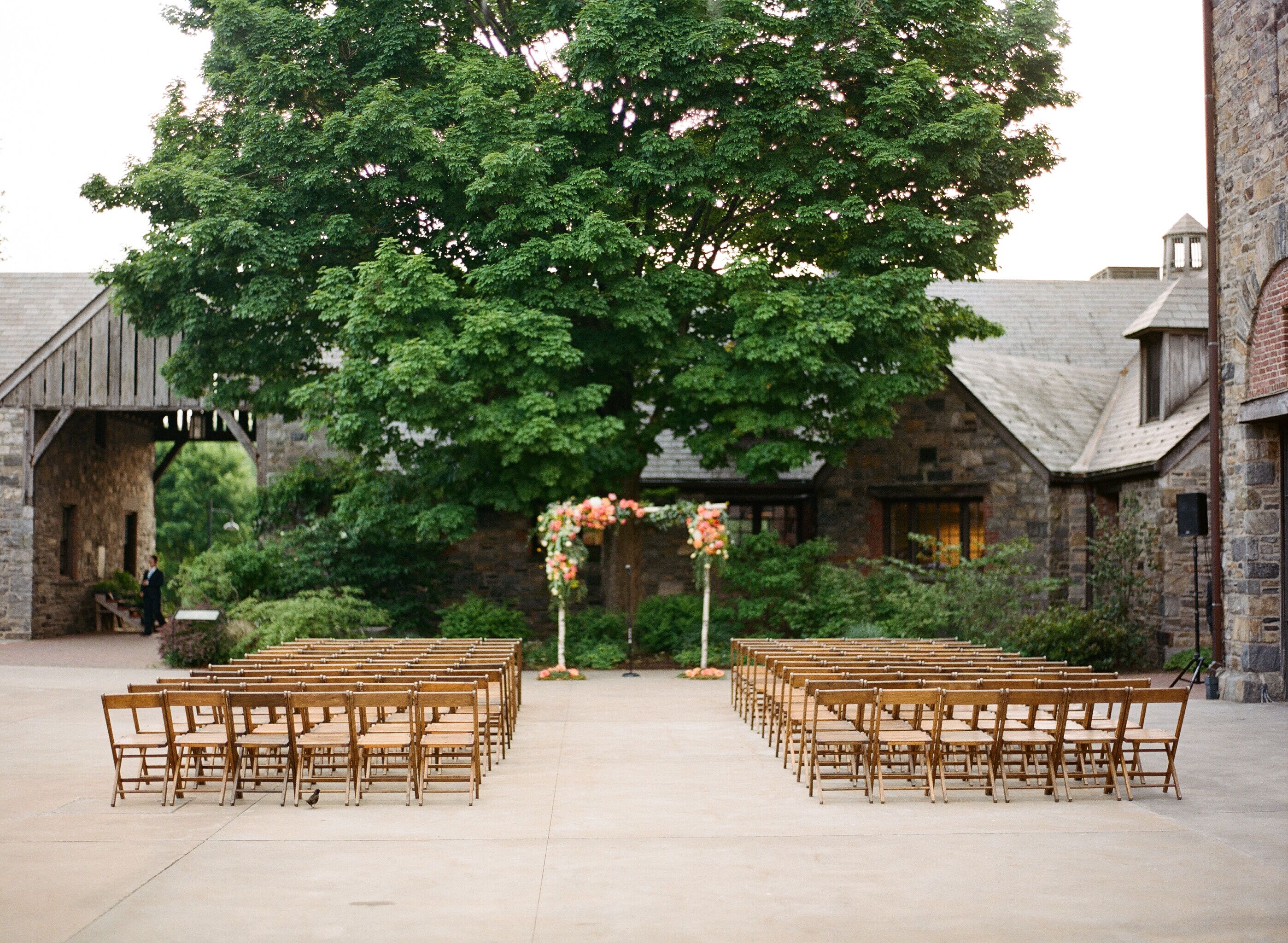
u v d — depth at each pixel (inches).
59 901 232.7
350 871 256.1
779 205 753.6
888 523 916.0
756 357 712.4
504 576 947.3
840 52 723.4
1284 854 271.6
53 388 1011.3
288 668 414.6
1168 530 743.1
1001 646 729.0
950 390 877.8
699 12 725.9
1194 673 663.1
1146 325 794.2
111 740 329.7
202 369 792.9
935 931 213.2
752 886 243.9
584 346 754.8
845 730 369.4
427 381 674.2
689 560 941.2
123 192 769.6
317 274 770.8
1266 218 550.9
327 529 849.5
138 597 1214.3
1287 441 571.5
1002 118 800.9
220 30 738.8
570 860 265.4
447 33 817.5
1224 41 593.9
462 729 362.6
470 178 710.5
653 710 549.6
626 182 737.6
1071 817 312.2
